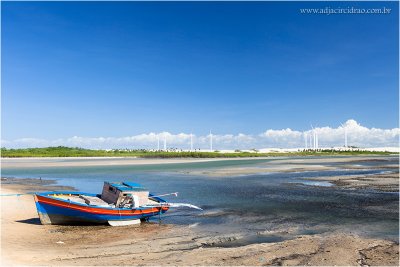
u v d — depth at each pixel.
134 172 62.03
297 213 25.27
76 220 21.86
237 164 85.56
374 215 24.25
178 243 17.81
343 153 187.00
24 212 25.34
